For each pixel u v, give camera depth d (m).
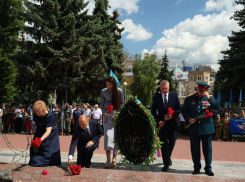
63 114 15.43
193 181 3.90
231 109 15.88
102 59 21.97
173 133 5.73
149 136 5.12
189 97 5.58
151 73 44.31
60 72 19.97
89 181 3.92
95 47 22.80
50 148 5.09
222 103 25.56
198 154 5.39
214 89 53.25
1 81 27.25
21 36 29.67
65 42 19.50
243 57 23.17
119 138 5.29
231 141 12.95
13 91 26.88
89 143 5.37
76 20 21.30
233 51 24.81
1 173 3.09
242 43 24.02
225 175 5.30
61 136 14.66
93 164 6.23
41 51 19.81
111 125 5.88
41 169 4.55
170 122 5.68
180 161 6.78
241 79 23.83
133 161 5.23
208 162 5.24
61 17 20.14
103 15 27.94
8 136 13.96
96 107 14.79
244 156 8.32
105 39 22.84
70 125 15.71
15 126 15.89
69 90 22.20
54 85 19.53
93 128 5.44
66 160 6.74
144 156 5.18
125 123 5.28
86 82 21.19
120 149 5.29
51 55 20.00
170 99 5.77
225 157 8.05
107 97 6.05
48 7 20.59
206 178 4.04
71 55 19.66
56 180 3.96
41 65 19.00
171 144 5.79
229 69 25.28
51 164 5.00
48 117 5.07
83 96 22.94
